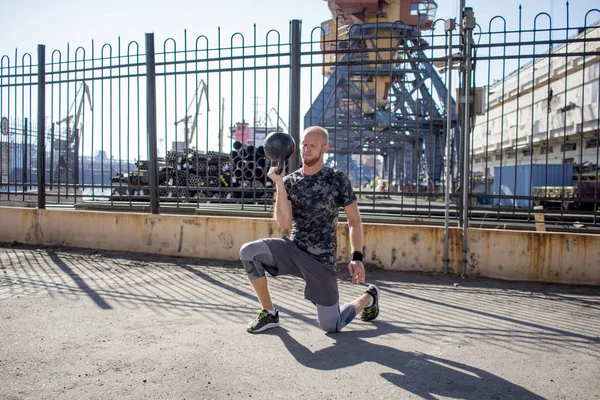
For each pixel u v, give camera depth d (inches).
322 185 134.3
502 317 162.9
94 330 141.2
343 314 143.1
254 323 142.2
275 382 106.6
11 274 220.2
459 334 143.6
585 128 710.5
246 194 415.8
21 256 266.5
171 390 101.7
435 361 121.3
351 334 141.9
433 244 234.1
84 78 292.5
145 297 181.5
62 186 312.5
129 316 156.3
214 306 170.6
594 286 213.6
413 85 547.2
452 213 306.8
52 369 112.1
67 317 153.9
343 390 103.3
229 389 102.7
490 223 269.9
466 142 225.3
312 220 134.8
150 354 122.3
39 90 303.7
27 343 129.4
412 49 241.4
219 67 266.2
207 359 119.4
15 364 114.9
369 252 242.2
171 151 470.0
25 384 104.0
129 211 351.3
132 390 101.4
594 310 174.2
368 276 227.5
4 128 331.3
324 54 250.2
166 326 146.1
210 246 263.1
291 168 253.1
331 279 135.6
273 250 137.8
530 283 218.5
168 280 211.9
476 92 230.8
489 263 226.7
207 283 207.0
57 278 212.5
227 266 245.6
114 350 124.7
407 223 274.5
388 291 199.6
